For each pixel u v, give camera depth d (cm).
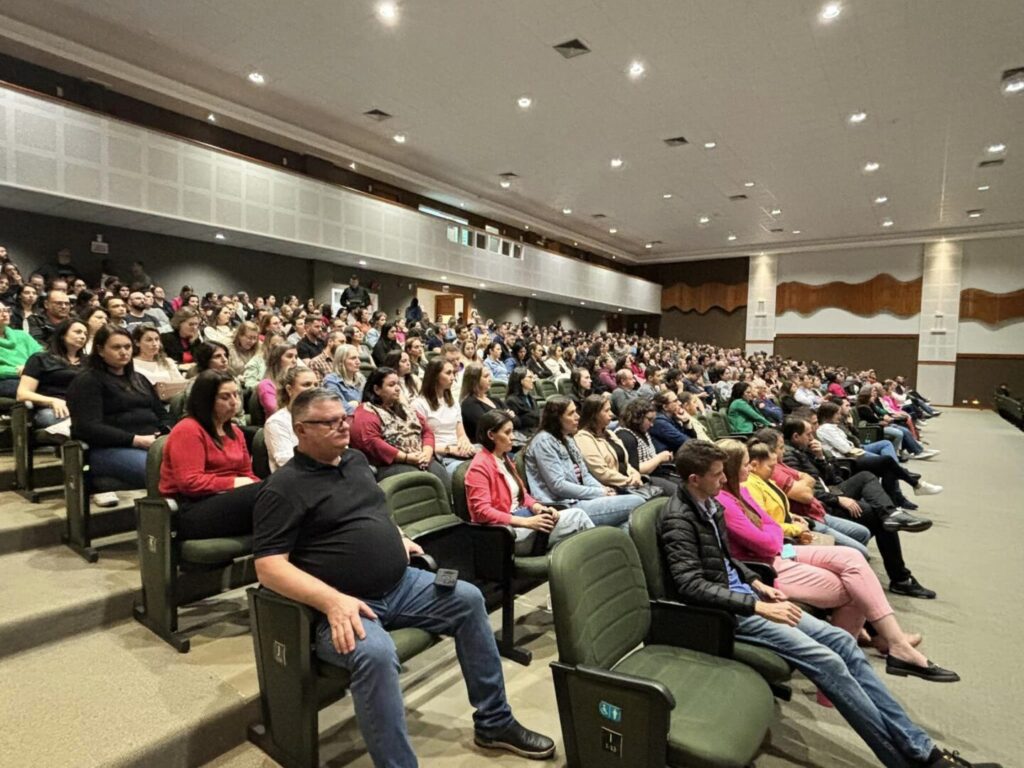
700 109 789
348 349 393
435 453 337
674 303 1934
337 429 171
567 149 959
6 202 671
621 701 135
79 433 247
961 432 1001
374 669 146
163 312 638
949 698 214
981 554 373
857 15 568
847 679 169
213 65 698
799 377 1006
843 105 763
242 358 405
